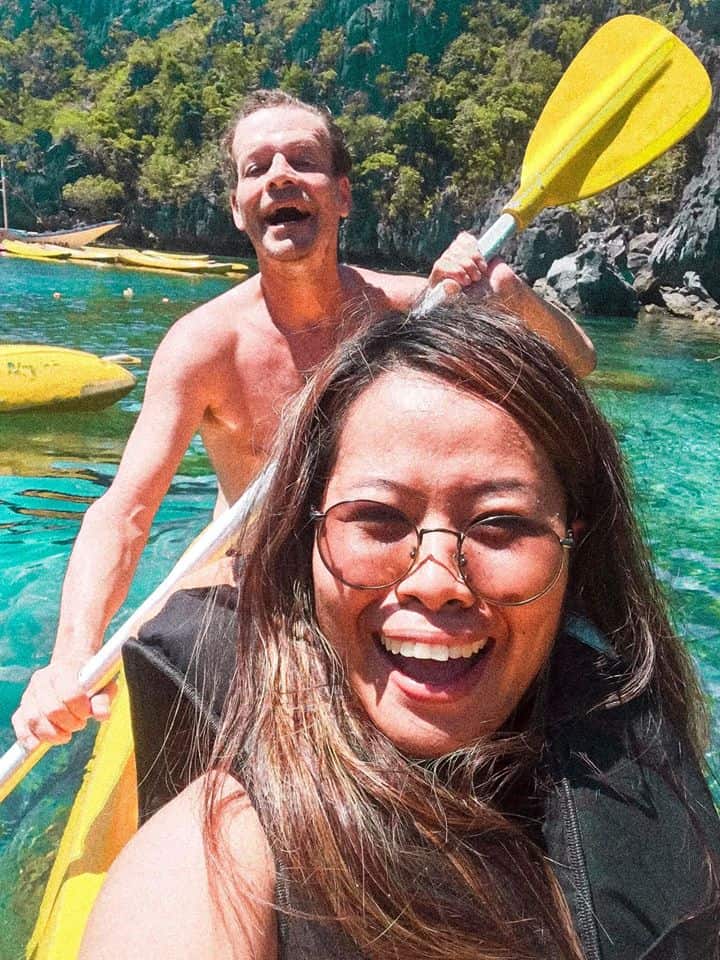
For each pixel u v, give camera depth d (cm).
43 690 80
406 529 44
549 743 48
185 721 53
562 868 45
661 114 118
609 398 324
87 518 95
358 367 47
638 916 44
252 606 49
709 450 255
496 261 108
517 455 45
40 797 103
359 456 46
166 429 104
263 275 112
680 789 48
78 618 86
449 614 44
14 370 273
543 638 46
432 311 49
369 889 42
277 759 44
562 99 122
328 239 111
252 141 111
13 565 164
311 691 46
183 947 39
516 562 44
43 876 89
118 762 95
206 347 108
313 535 49
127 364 372
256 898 40
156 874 41
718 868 46
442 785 45
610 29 123
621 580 53
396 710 45
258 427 112
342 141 115
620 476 52
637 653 53
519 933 43
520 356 46
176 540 177
